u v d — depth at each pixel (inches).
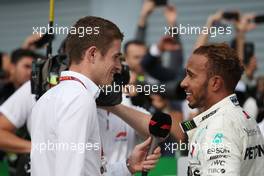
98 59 237.9
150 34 783.1
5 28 933.8
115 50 240.1
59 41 616.7
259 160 238.2
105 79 240.7
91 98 228.4
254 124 240.1
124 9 799.7
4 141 333.1
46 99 235.0
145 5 559.2
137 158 263.9
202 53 240.1
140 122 282.4
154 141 258.8
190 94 241.4
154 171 342.0
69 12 868.6
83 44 237.3
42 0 898.7
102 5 824.3
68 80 235.9
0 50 939.3
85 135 222.1
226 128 225.9
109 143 290.4
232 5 777.6
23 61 431.8
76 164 218.5
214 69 237.3
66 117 222.2
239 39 503.5
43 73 275.7
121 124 293.1
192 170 232.8
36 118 236.1
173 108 432.5
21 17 917.2
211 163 221.8
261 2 764.0
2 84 476.1
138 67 482.9
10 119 341.7
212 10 784.9
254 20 504.7
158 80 487.5
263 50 743.1
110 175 267.0
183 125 241.1
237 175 218.8
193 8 794.2
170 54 505.4
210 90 238.2
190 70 241.1
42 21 900.0
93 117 227.3
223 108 234.8
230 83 239.1
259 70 740.0
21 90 344.2
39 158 231.3
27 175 314.0
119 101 272.1
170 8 541.0
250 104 432.5
